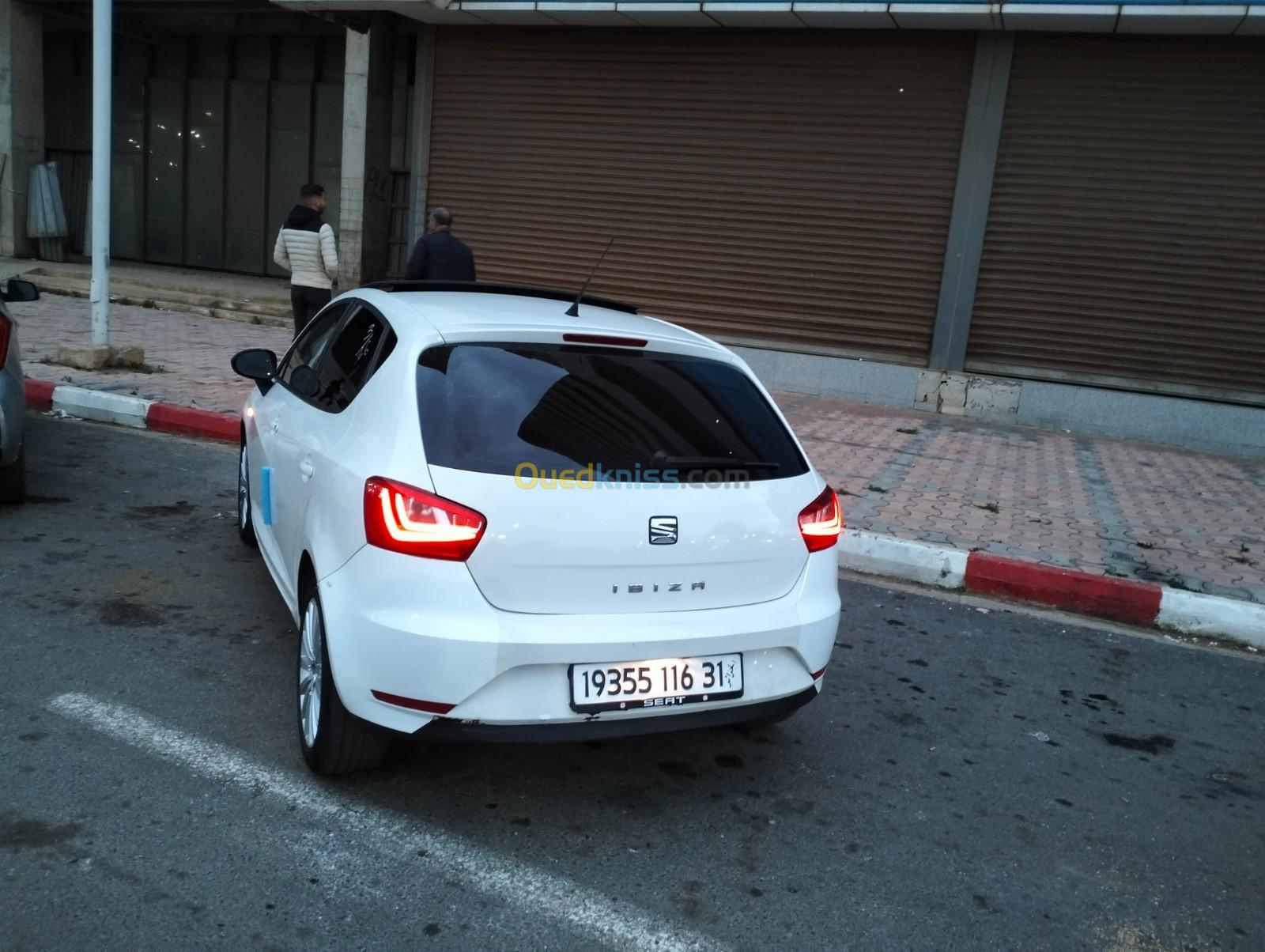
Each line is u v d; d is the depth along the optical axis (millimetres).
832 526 3805
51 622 4848
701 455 3568
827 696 4855
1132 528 7621
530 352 3668
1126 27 10344
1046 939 3162
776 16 11281
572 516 3281
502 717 3225
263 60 18625
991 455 9914
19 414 6172
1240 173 10664
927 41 11438
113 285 16328
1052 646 5746
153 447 8414
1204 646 5949
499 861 3324
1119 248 11156
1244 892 3500
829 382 12352
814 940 3061
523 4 12156
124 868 3107
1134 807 4035
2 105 17672
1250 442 10969
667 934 3031
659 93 12578
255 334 13812
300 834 3369
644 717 3375
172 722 4020
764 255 12484
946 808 3908
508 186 13492
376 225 15156
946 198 11672
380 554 3250
